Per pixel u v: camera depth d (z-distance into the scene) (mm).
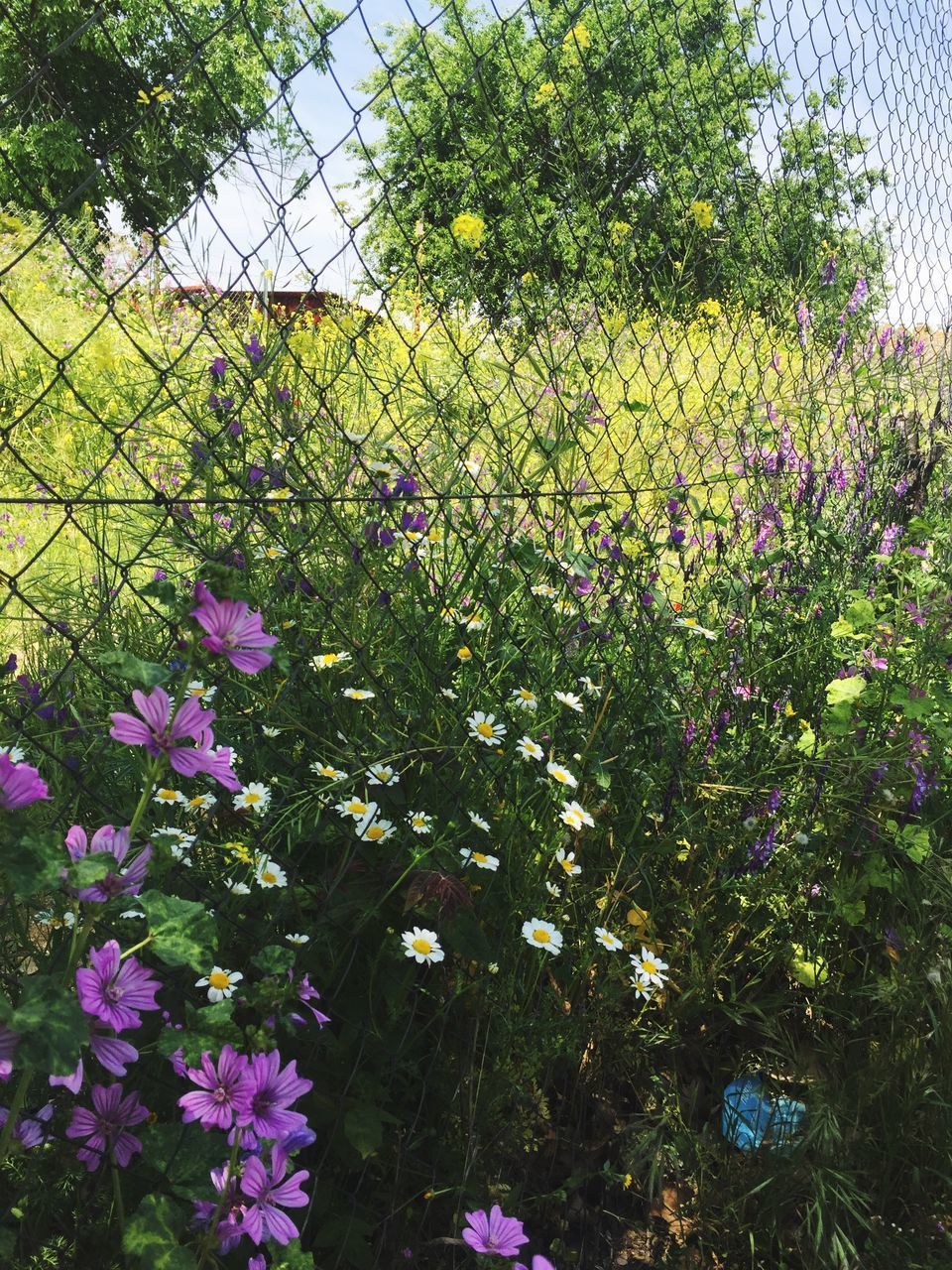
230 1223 1115
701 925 2033
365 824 1533
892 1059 1853
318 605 1835
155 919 1019
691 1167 1740
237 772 1669
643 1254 1659
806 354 3127
